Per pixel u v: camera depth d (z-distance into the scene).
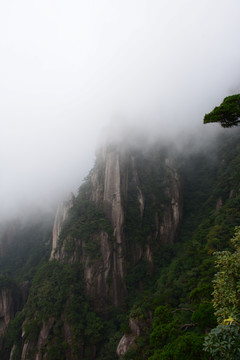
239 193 39.81
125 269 42.16
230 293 8.82
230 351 7.37
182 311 22.97
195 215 51.31
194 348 10.24
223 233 32.94
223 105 10.82
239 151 52.16
